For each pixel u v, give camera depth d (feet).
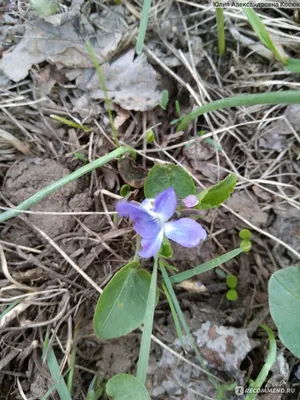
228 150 0.28
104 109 0.27
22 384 0.25
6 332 0.25
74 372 0.25
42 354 0.25
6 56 0.26
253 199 0.28
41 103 0.27
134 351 0.26
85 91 0.27
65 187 0.26
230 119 0.28
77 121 0.27
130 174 0.27
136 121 0.28
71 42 0.27
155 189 0.26
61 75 0.27
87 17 0.27
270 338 0.24
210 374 0.24
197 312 0.26
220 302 0.27
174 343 0.25
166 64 0.28
